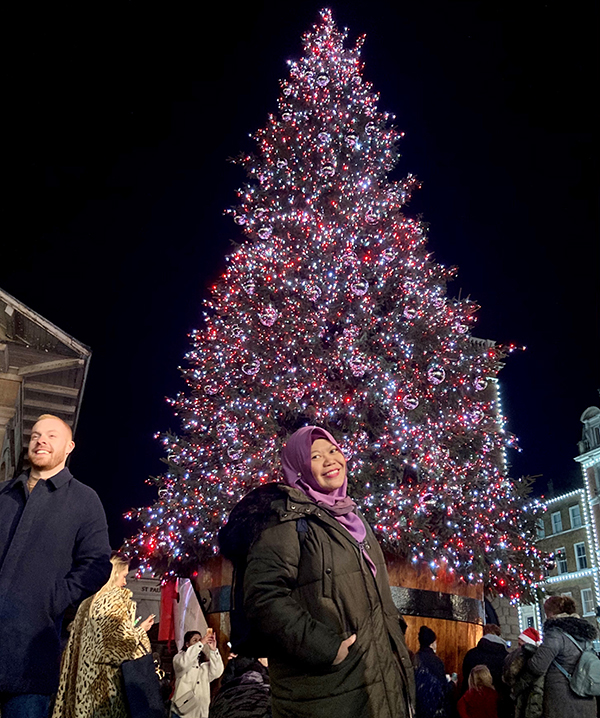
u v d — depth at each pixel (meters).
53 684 2.76
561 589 29.31
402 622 2.39
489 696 5.57
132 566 10.43
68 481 3.20
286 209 11.25
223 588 8.87
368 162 11.70
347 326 9.93
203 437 9.98
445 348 9.94
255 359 9.51
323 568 2.19
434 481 8.83
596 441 28.75
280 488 2.36
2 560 2.88
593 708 4.69
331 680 2.02
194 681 6.13
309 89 12.20
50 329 17.41
